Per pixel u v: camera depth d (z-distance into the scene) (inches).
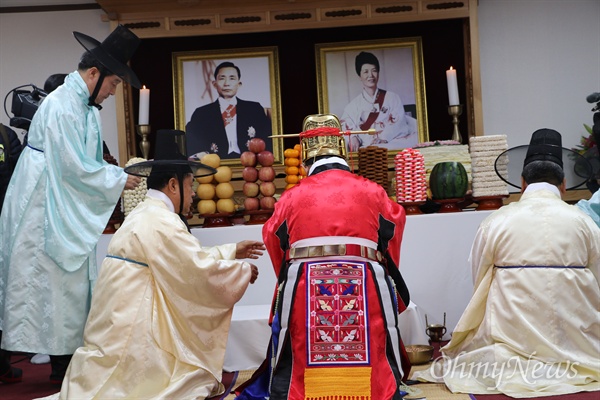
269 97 280.8
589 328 158.9
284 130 283.3
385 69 279.7
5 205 183.5
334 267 130.2
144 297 151.6
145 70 283.7
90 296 179.8
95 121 187.0
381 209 137.1
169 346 150.7
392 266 139.5
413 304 188.1
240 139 279.9
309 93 284.0
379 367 126.6
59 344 174.7
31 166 179.6
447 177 215.3
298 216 135.0
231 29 274.4
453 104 251.1
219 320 156.7
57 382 178.9
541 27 288.4
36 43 291.0
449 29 280.8
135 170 166.6
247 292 207.8
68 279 176.7
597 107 233.6
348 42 280.2
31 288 176.1
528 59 288.4
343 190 135.8
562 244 159.2
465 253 207.2
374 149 227.6
